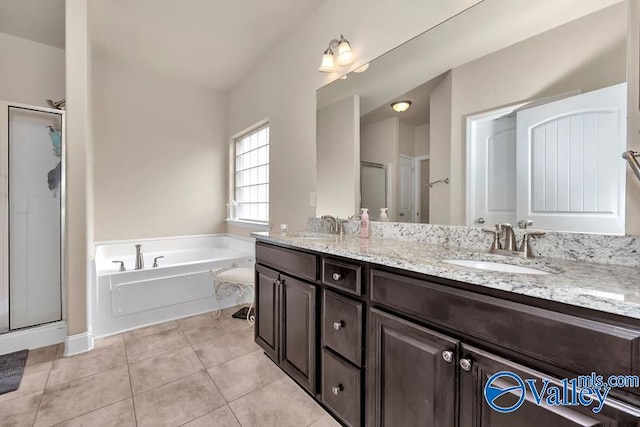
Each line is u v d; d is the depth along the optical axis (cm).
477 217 140
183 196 376
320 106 233
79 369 182
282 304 172
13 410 144
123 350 206
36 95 282
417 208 166
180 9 232
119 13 237
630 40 97
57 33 269
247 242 347
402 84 173
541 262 105
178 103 370
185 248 376
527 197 123
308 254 152
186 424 137
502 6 132
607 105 102
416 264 100
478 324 83
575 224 109
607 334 61
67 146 201
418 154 166
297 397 157
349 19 205
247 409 147
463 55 145
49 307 223
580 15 109
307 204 250
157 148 356
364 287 121
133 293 242
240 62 321
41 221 222
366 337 120
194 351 205
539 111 120
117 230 333
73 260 202
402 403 104
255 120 332
